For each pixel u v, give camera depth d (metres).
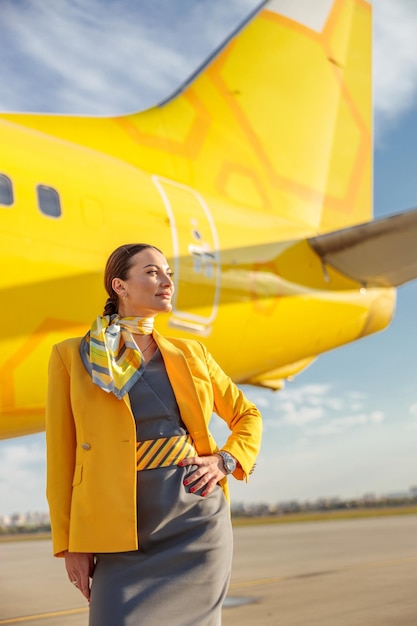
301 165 8.96
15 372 5.04
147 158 6.95
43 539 27.88
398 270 8.23
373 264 8.07
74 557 1.96
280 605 4.70
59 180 5.57
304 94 9.16
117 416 1.95
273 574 6.77
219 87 8.18
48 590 6.30
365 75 10.24
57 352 2.08
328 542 12.21
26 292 5.07
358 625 3.89
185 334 6.51
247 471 2.07
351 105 9.88
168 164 7.21
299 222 8.75
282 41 9.06
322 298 8.01
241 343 7.21
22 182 5.26
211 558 1.94
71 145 6.04
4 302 4.94
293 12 9.28
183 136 7.52
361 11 10.24
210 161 7.77
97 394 1.98
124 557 1.91
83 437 1.95
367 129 10.12
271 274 7.42
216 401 2.24
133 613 1.83
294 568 7.29
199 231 6.77
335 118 9.57
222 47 8.40
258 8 8.91
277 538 15.38
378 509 43.50
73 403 1.99
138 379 2.01
